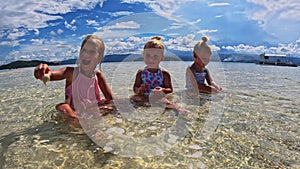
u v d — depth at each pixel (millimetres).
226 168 1613
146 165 1640
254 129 2250
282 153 1814
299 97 3615
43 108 3023
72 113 2445
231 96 3582
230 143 1962
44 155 1756
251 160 1715
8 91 4320
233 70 8297
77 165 1637
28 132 2184
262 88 4453
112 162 1671
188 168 1610
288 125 2361
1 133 2184
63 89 4477
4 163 1662
